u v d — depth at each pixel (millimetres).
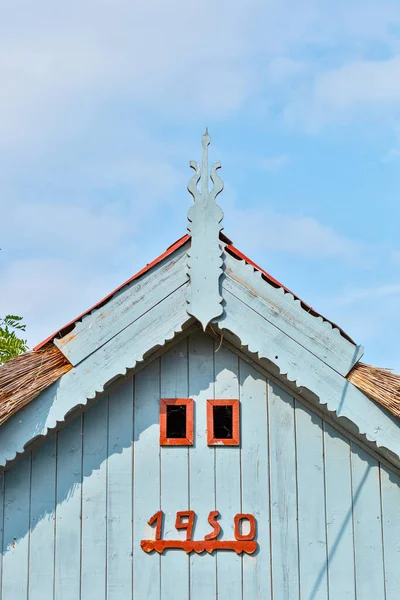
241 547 7457
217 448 7637
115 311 7453
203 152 7633
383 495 7523
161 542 7477
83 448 7637
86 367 7371
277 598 7406
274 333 7402
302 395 7641
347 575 7430
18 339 14016
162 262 7527
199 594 7426
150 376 7730
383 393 7242
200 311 7391
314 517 7520
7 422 7234
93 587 7445
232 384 7711
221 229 7516
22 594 7422
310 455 7605
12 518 7527
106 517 7543
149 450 7637
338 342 7375
